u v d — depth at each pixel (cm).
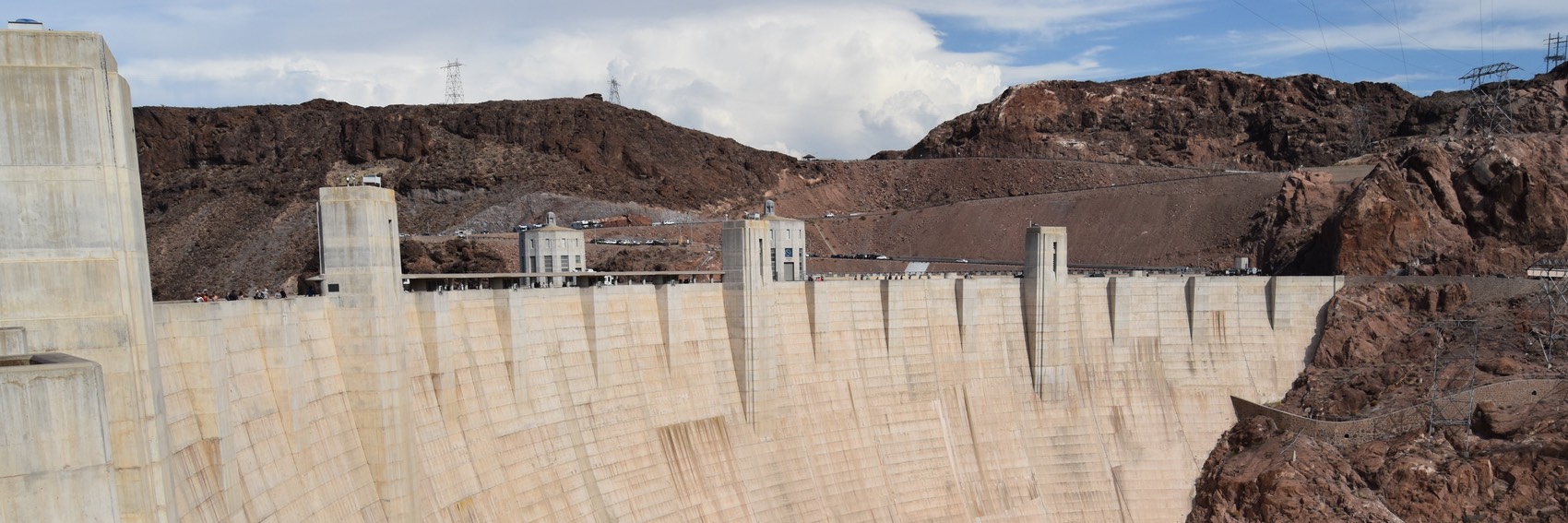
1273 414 11006
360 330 6106
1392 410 10356
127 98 3747
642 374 8588
